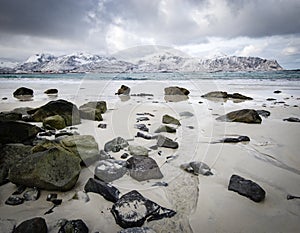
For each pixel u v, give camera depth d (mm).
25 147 3307
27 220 2025
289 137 4500
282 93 12430
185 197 2551
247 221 2188
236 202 2449
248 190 2555
